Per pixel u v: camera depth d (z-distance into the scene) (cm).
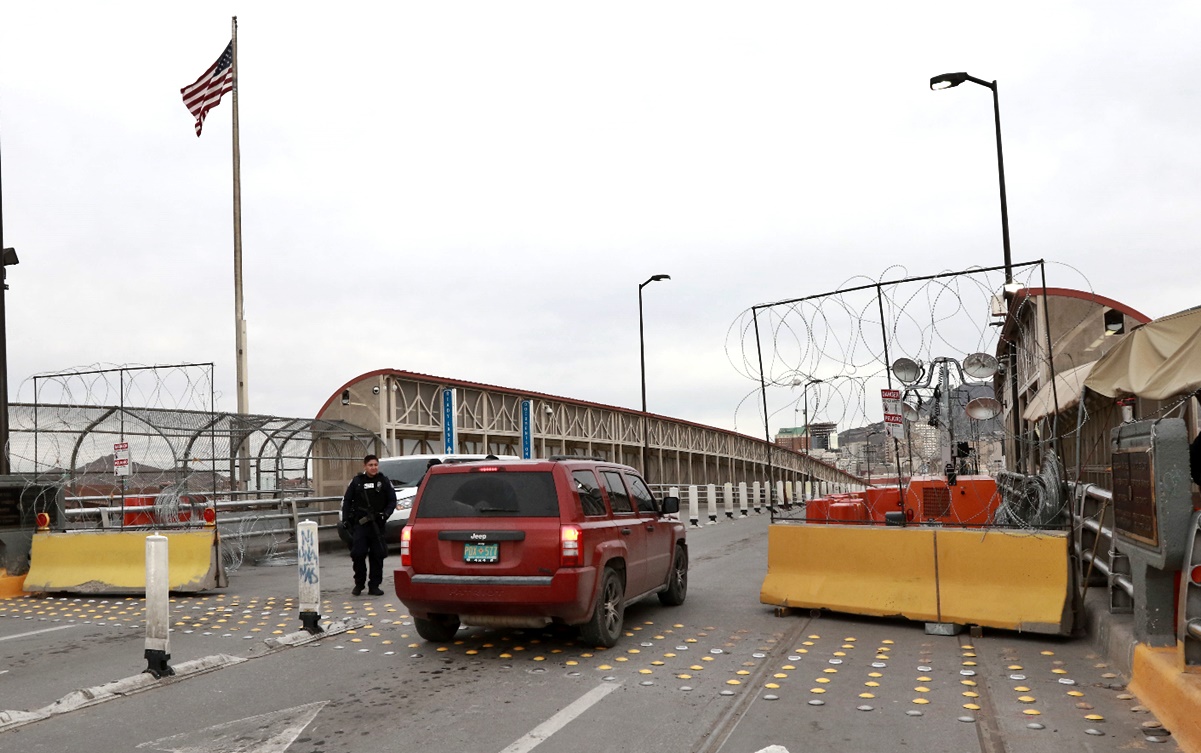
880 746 557
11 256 1573
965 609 911
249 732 609
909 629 946
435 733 597
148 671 769
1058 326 2225
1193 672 587
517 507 850
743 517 3203
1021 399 2009
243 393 2630
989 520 1148
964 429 1472
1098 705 642
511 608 832
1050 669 755
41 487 1480
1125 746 551
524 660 823
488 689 716
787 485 3550
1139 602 688
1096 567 996
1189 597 589
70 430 1702
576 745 566
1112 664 761
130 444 1739
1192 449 666
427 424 2803
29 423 1681
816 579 1034
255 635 981
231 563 1731
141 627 1061
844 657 816
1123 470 718
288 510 2205
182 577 1320
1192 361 842
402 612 1120
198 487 1773
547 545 829
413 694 705
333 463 2461
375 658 844
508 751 557
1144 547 659
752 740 572
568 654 845
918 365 1170
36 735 612
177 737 602
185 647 925
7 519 1428
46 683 773
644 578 1003
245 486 2156
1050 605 870
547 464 866
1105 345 2166
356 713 652
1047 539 891
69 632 1043
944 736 576
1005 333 1673
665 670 774
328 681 754
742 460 5806
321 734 601
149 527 1480
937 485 1231
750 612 1073
